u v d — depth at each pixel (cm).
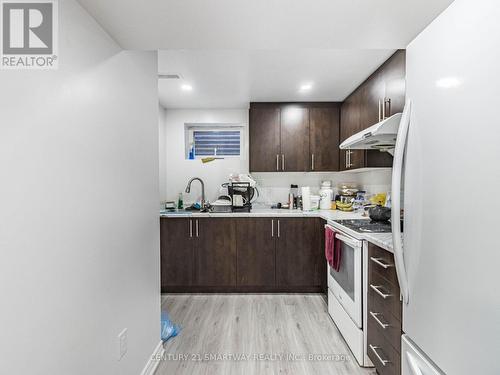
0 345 70
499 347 68
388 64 215
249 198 327
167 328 216
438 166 90
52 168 88
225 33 122
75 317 99
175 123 369
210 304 276
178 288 309
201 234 304
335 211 322
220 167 368
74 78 99
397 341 139
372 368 179
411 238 105
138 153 155
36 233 81
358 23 113
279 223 303
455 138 83
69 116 96
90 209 108
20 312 75
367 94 258
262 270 304
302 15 107
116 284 129
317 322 238
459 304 81
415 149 103
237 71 247
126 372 140
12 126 74
